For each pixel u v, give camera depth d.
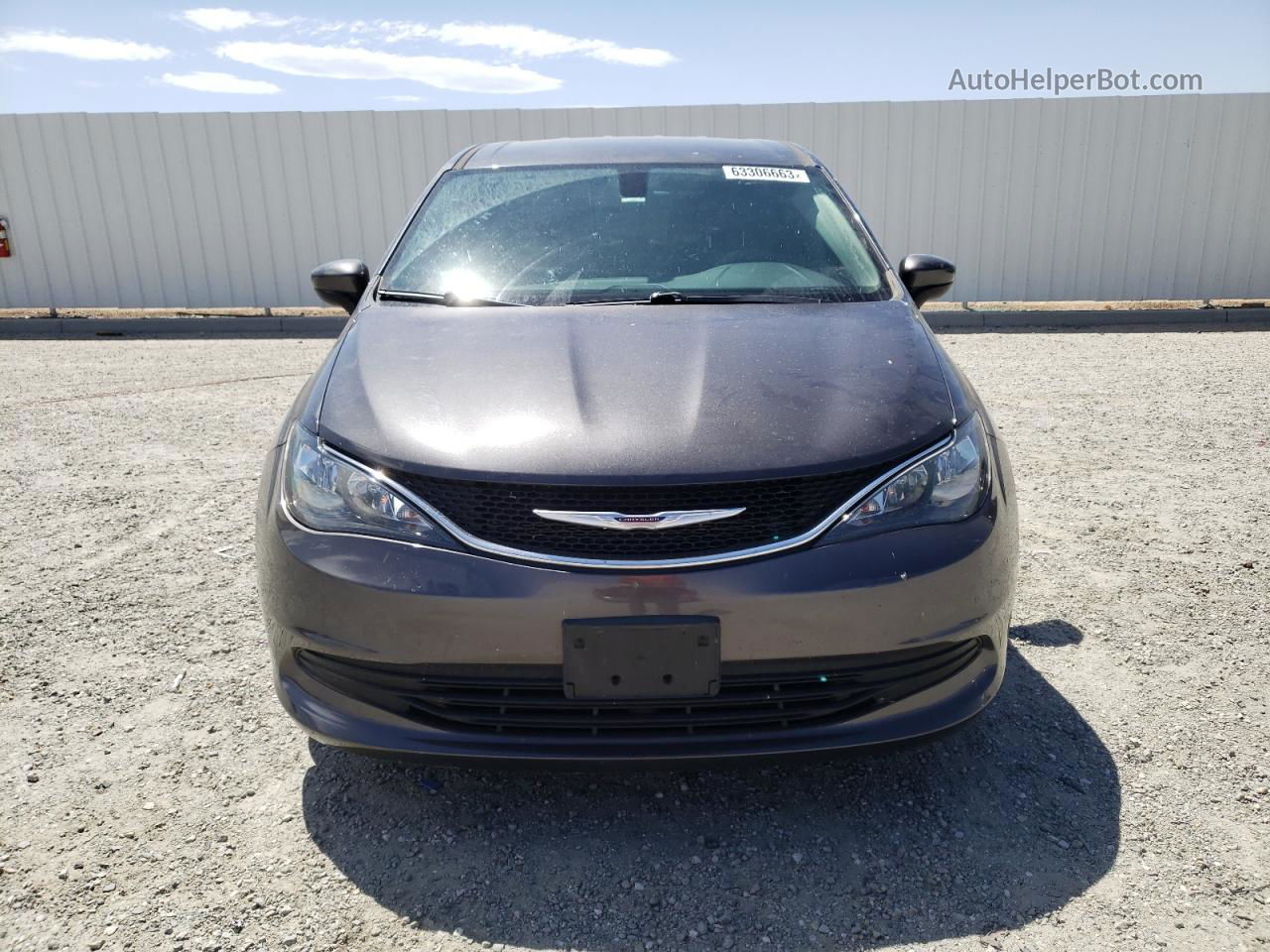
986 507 2.11
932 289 3.27
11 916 1.90
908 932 1.86
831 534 1.96
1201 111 9.53
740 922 1.89
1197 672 2.79
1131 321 9.59
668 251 3.00
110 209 10.30
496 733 1.98
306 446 2.15
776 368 2.30
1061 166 9.75
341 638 1.98
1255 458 4.84
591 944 1.84
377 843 2.12
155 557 3.71
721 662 1.92
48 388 6.93
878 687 2.01
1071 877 2.00
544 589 1.89
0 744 2.48
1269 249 9.85
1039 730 2.52
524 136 9.94
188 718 2.61
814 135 9.78
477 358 2.37
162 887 1.99
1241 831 2.12
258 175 10.19
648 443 2.00
